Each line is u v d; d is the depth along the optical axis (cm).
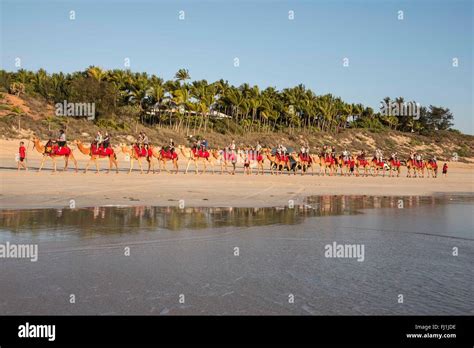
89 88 7100
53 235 1063
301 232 1195
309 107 10388
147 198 1841
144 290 698
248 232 1176
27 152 4831
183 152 3578
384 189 2811
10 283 718
